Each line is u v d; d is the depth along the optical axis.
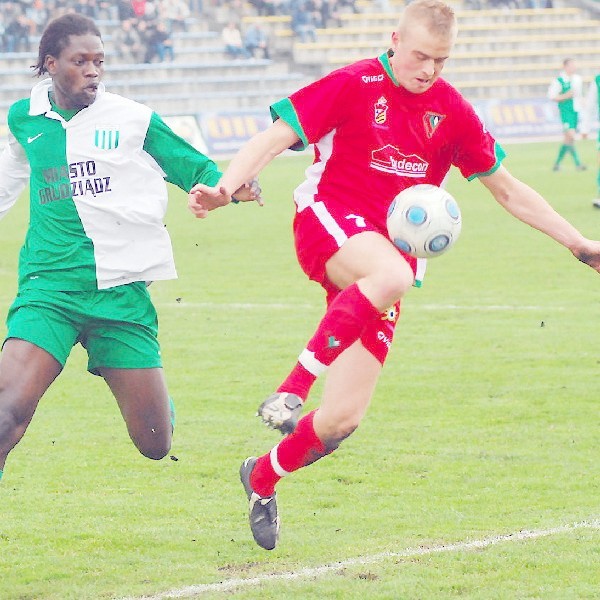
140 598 13.61
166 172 15.12
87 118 14.80
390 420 22.73
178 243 51.09
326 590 13.66
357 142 13.83
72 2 105.19
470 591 13.55
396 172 13.98
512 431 21.78
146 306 14.99
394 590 13.59
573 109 77.69
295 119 13.55
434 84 13.82
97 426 22.89
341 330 12.86
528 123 107.12
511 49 122.25
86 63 14.46
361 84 13.61
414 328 31.81
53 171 14.71
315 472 19.42
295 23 114.00
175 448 21.17
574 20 128.88
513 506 17.28
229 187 13.21
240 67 109.88
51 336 14.30
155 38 105.88
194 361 28.50
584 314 33.31
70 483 19.11
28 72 99.81
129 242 14.80
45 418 23.53
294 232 14.40
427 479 18.91
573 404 23.64
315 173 14.16
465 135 14.13
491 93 116.44
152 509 17.66
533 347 29.12
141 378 14.78
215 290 38.78
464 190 72.44
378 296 12.98
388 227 13.73
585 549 15.00
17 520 17.16
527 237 50.09
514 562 14.56
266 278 41.06
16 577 14.65
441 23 13.09
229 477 19.42
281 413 12.57
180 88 105.44
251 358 28.77
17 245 52.84
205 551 15.58
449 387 25.31
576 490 18.08
